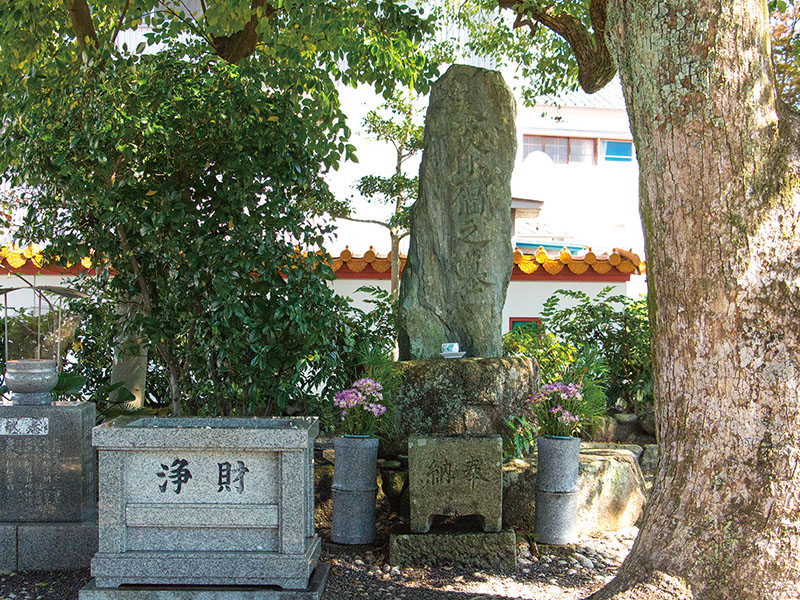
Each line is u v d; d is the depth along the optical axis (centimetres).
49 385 539
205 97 551
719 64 370
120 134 534
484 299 689
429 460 536
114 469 452
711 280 376
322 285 619
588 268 1017
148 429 450
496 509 535
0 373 708
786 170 374
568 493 563
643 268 1020
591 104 1345
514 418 636
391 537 531
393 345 774
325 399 691
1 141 567
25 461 525
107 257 634
